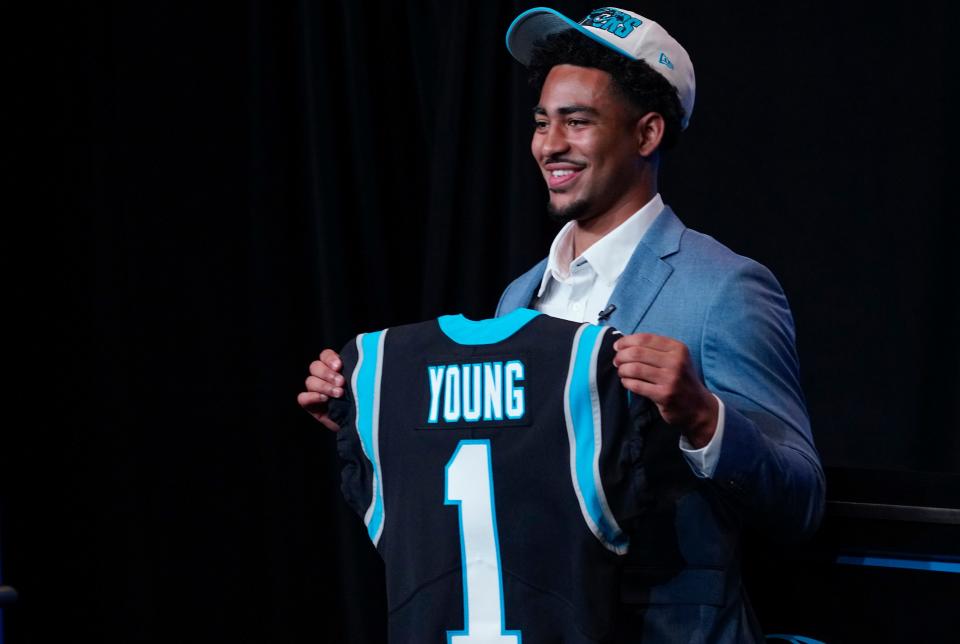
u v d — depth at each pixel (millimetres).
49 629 8430
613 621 3848
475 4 7691
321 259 8008
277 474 8273
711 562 4234
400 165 8266
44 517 8445
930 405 6828
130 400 8367
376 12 8188
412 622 4078
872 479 4871
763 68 7184
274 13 8289
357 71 7992
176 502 8422
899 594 4828
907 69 6836
